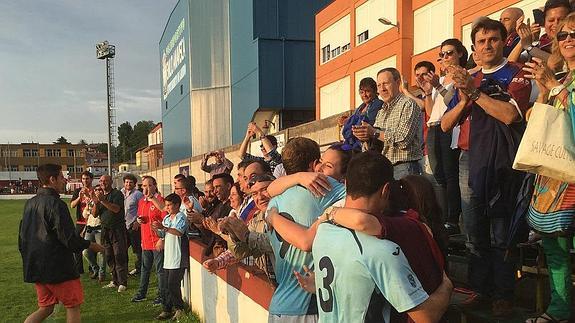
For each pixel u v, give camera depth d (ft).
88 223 30.53
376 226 5.75
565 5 11.23
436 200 7.44
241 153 21.01
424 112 15.08
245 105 91.20
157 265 23.12
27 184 282.15
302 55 86.12
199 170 81.25
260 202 10.98
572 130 7.57
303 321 8.61
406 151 13.04
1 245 49.16
